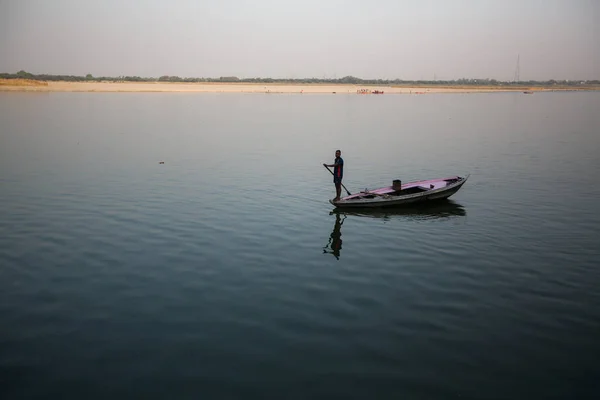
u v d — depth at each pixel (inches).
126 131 1968.5
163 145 1603.1
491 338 434.0
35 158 1309.1
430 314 474.6
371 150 1534.2
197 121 2471.7
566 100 5487.2
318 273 567.8
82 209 814.5
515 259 613.3
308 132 2054.6
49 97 4244.6
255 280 546.3
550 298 508.4
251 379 374.6
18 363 392.8
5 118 2375.7
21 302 490.0
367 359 401.4
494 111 3467.0
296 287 530.3
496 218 793.6
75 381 372.2
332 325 452.1
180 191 954.1
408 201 861.8
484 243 672.4
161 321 456.4
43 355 403.9
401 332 442.0
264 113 3110.2
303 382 371.9
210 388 364.2
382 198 843.4
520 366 395.5
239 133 1985.7
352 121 2605.8
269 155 1425.9
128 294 509.0
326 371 385.1
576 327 452.8
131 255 613.3
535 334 440.8
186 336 432.1
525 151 1510.8
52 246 640.4
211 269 573.9
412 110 3538.4
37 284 529.7
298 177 1114.7
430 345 422.3
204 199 894.4
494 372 387.9
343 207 847.1
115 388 364.2
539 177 1119.0
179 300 497.0
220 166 1238.3
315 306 487.8
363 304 493.4
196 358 399.9
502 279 554.6
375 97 5969.5
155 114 2832.2
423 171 1200.8
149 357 401.1
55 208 818.2
